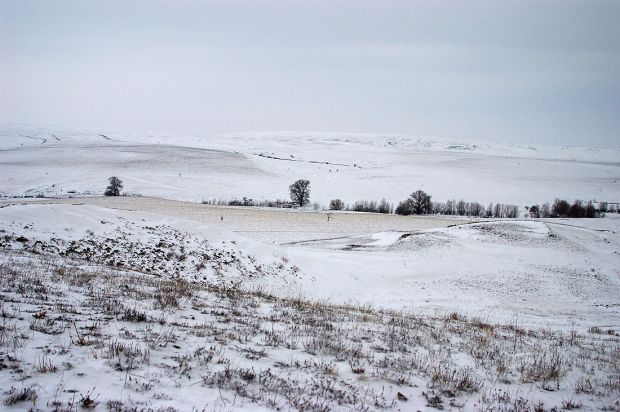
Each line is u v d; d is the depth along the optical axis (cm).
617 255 4916
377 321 1304
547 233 5284
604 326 2255
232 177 14688
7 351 604
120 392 519
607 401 732
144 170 14900
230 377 609
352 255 3997
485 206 12238
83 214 2578
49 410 454
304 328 1012
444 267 3825
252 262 2744
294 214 8169
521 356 1002
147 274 1934
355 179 16100
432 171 18638
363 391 635
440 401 632
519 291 3375
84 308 914
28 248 1972
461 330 1326
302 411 532
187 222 2988
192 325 892
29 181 12644
